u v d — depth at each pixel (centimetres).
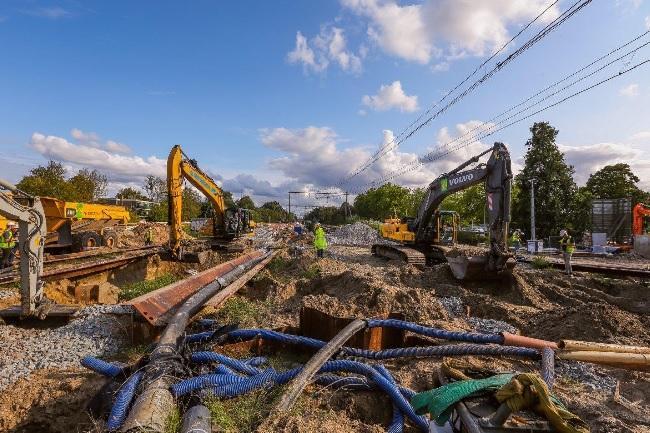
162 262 1661
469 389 301
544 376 520
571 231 4050
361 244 3303
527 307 1034
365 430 425
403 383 538
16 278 1188
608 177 5369
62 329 749
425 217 1684
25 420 488
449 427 332
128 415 384
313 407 462
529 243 2825
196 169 1670
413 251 1672
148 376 456
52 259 1539
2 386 545
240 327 740
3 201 718
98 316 785
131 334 705
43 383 551
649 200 5019
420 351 587
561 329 732
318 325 696
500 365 587
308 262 1562
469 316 908
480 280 1200
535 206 4116
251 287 1139
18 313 793
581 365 581
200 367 525
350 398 484
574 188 4188
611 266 1722
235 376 469
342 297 951
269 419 401
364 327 632
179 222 1419
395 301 860
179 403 434
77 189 4112
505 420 271
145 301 688
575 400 479
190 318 700
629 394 522
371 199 6950
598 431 416
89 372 588
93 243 1919
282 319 807
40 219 798
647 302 1020
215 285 880
